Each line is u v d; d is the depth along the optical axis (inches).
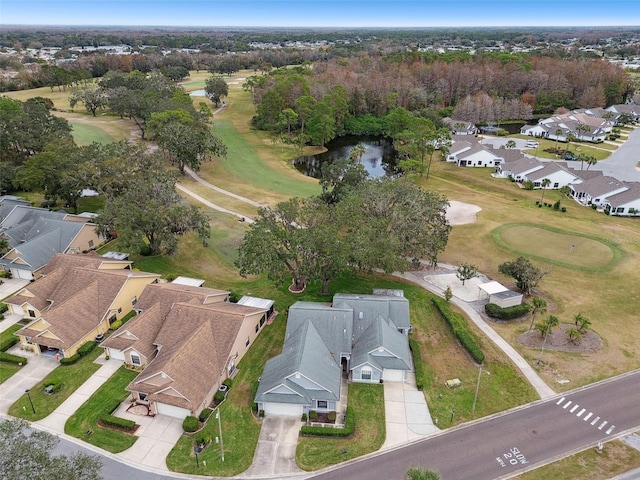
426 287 2247.8
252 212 3203.7
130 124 5329.7
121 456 1332.4
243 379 1635.1
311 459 1338.6
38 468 943.0
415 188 2549.2
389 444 1391.5
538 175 3900.1
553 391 1600.6
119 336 1699.1
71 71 7401.6
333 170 3284.9
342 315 1749.5
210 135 4030.5
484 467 1316.4
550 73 6889.8
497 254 2613.2
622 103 7130.9
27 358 1724.9
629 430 1441.9
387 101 5954.7
